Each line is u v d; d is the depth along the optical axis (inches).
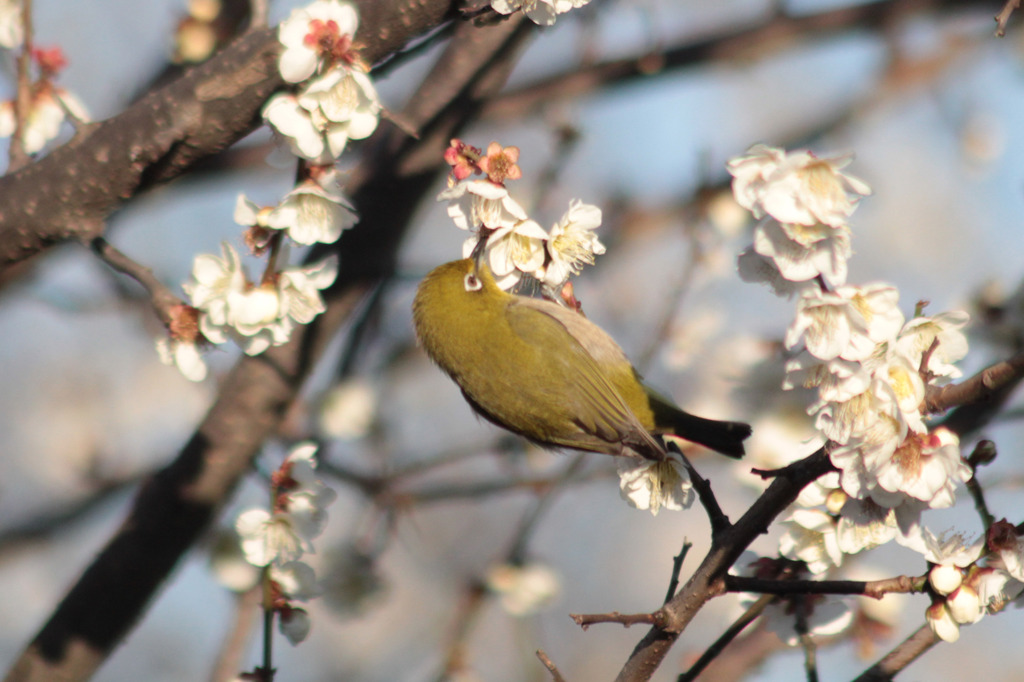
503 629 662.5
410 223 394.6
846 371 197.5
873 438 202.8
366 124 229.5
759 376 410.0
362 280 387.5
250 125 267.7
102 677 631.8
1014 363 200.5
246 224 242.7
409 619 673.6
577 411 302.2
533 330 309.7
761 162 192.7
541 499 430.0
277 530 270.1
